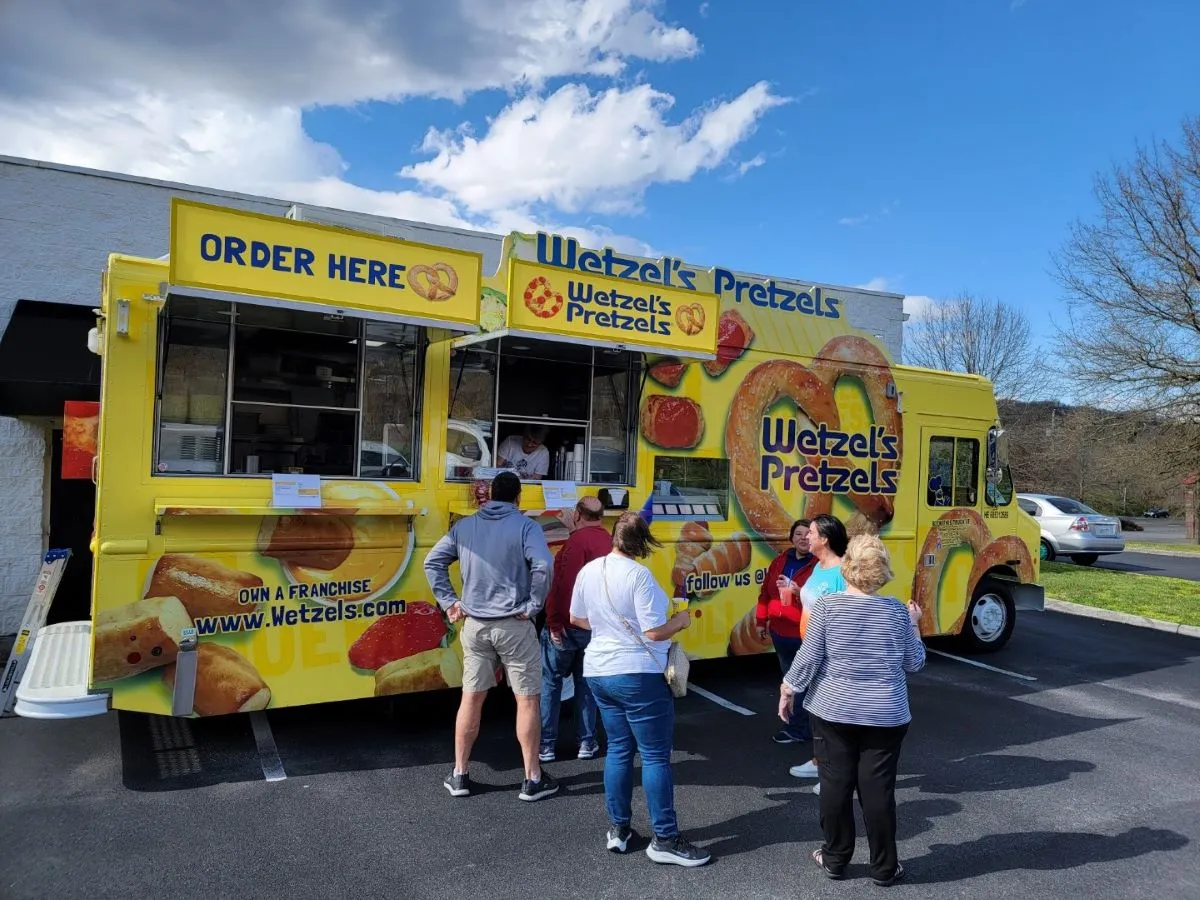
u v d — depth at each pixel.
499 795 4.50
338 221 5.11
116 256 4.39
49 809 4.14
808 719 5.48
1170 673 8.13
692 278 6.49
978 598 8.52
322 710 5.83
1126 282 20.12
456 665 5.34
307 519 4.84
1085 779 5.12
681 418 6.37
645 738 3.79
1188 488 25.30
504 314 5.65
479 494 5.11
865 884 3.69
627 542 3.97
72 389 6.99
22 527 8.05
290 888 3.45
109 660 4.27
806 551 5.49
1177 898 3.66
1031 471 30.91
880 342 7.62
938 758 5.45
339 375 5.10
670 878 3.67
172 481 4.48
